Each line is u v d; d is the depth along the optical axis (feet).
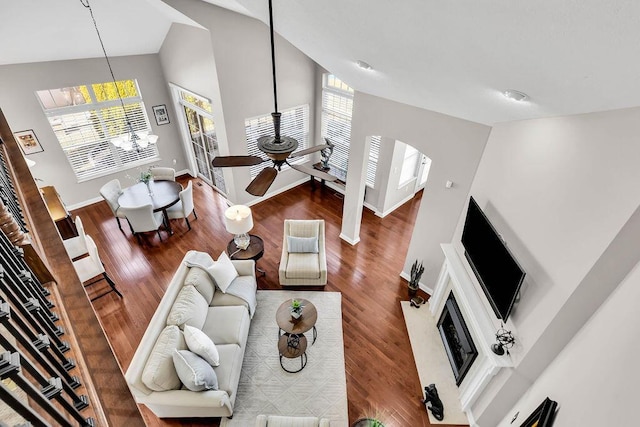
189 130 22.77
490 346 9.21
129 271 16.42
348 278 16.35
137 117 21.35
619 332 5.67
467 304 10.44
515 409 8.94
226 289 13.15
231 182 20.47
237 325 12.09
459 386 11.76
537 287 7.97
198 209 21.43
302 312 12.66
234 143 18.83
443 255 14.02
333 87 20.22
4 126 9.48
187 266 13.17
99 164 20.90
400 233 19.71
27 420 2.66
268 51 17.57
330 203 22.45
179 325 10.88
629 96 4.99
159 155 23.36
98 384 4.47
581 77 4.98
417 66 7.72
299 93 20.36
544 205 7.88
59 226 17.62
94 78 18.60
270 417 9.56
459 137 11.32
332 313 14.44
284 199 22.76
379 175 20.16
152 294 15.21
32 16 13.24
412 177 22.30
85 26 15.23
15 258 4.31
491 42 5.11
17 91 16.67
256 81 17.97
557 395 7.06
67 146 19.26
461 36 5.35
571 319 7.12
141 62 19.89
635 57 3.82
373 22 6.41
